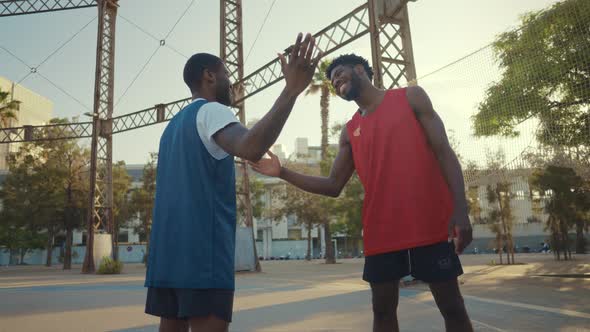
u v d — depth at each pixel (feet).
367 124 6.49
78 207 106.11
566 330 12.83
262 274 57.11
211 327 4.65
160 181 5.34
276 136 4.25
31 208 102.42
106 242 71.82
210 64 5.75
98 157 74.13
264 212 148.77
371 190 6.30
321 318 16.34
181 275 4.67
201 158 4.93
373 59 36.81
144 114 69.10
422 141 6.11
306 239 189.37
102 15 76.43
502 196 68.13
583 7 27.40
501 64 29.17
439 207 5.93
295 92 4.21
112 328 14.87
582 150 28.50
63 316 17.99
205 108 4.99
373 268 6.24
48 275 65.00
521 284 31.42
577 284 31.09
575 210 69.77
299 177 7.33
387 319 6.23
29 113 228.02
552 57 28.53
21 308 20.99
